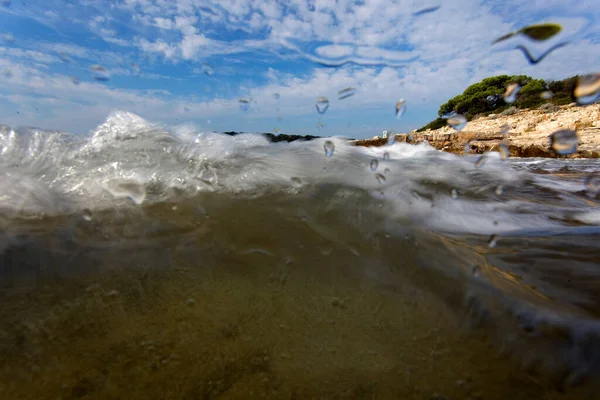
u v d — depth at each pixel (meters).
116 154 1.14
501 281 0.59
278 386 0.41
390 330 0.50
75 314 0.51
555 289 0.56
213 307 0.54
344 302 0.56
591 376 0.40
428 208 1.02
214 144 1.37
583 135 6.58
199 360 0.44
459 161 2.06
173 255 0.68
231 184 1.06
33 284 0.58
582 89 0.73
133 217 0.83
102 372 0.42
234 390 0.40
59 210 0.84
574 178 2.08
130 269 0.63
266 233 0.77
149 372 0.42
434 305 0.54
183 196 0.96
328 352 0.46
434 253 0.69
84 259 0.65
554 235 0.86
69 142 1.17
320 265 0.65
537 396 0.38
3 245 0.68
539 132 7.93
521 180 1.83
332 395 0.40
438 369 0.43
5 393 0.39
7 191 0.89
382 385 0.41
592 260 0.68
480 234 0.87
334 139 1.80
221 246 0.72
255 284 0.60
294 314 0.53
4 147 1.09
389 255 0.69
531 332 0.46
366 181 1.19
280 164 1.27
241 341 0.48
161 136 1.29
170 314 0.53
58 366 0.42
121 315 0.52
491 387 0.40
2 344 0.45
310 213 0.88
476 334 0.48
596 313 0.49
